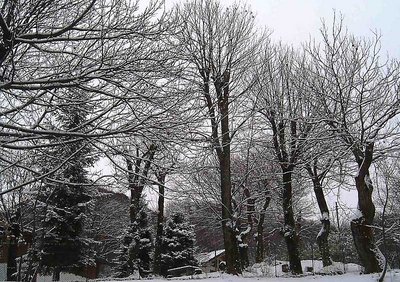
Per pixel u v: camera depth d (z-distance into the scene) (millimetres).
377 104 14688
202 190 18672
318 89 15680
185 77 8992
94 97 8742
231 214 16266
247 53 17422
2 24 7129
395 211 21375
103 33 7844
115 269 32500
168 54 8688
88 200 24688
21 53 8352
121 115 8609
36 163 9664
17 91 8711
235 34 17000
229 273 15609
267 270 18438
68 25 7855
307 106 17344
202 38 15977
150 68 8414
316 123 15867
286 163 17797
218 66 16250
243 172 20766
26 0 7516
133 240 27719
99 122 8383
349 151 14852
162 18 8656
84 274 26859
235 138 17844
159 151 8922
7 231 14211
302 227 35094
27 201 14406
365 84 14969
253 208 22641
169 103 8578
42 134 7906
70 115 9344
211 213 22828
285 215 18094
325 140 15938
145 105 8648
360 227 13258
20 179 11797
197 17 16391
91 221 34500
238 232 21969
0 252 24312
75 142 8117
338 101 14539
